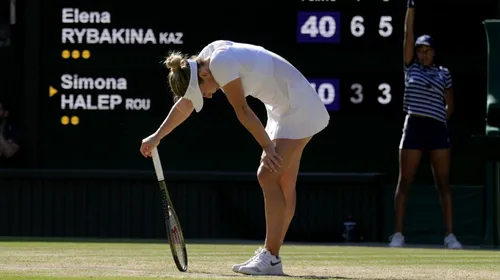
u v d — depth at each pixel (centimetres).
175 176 3803
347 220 3778
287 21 3775
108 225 3834
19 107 3850
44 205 3841
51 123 3841
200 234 3819
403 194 3581
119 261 2539
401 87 3775
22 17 3834
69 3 3812
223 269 2292
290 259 2755
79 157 3844
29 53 3816
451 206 3578
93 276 2033
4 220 3847
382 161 3794
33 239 3675
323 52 3775
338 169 3806
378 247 3488
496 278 2141
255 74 2108
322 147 3803
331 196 3788
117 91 3819
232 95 2075
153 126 3822
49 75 3831
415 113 3550
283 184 2234
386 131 3784
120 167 3844
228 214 3816
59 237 3834
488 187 3731
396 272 2291
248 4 3778
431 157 3575
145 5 3803
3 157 3850
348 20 3772
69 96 3828
